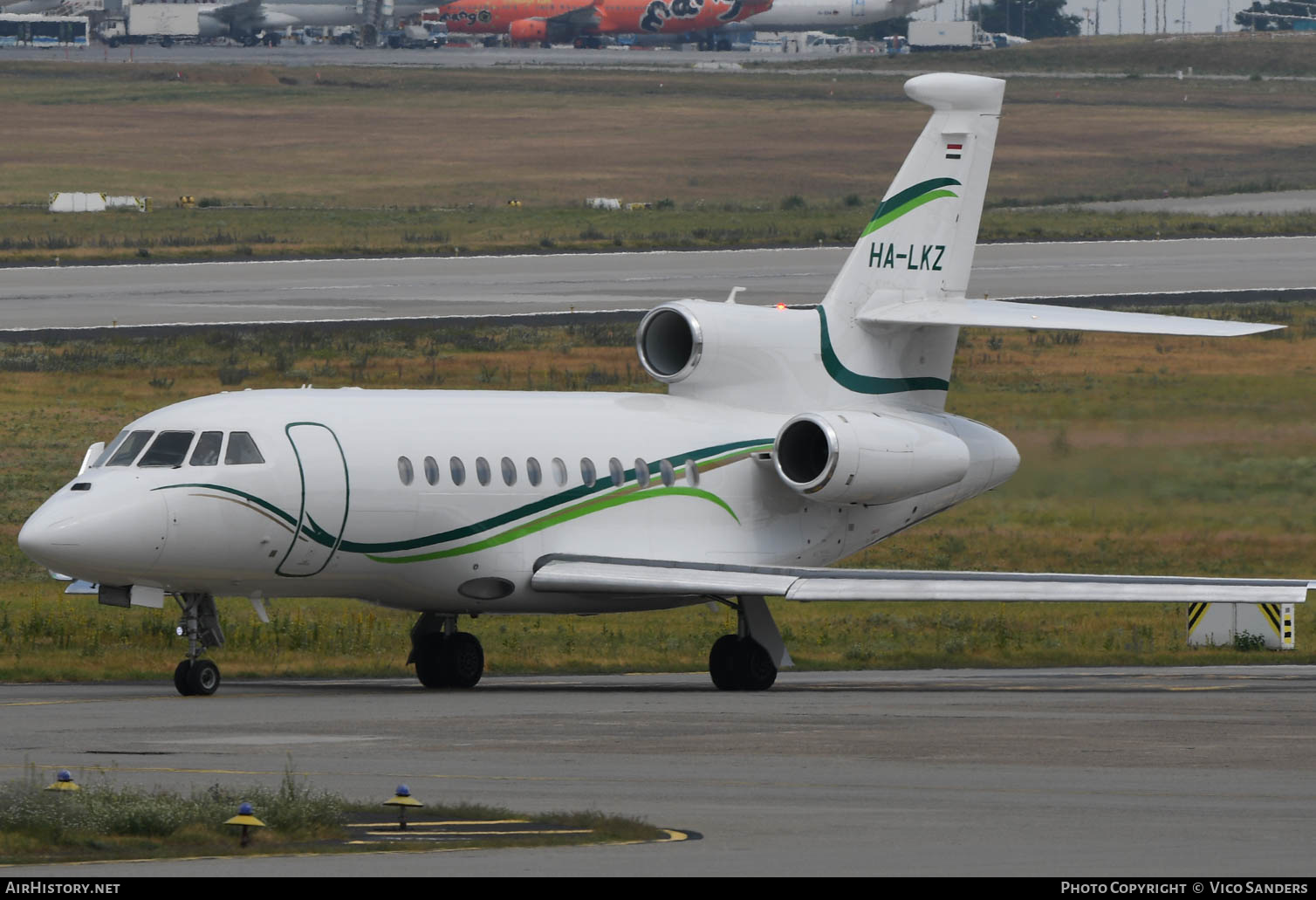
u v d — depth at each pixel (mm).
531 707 91250
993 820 56219
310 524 98312
